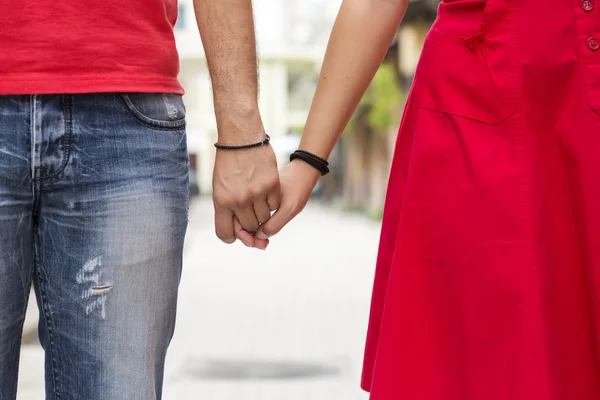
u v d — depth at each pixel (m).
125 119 1.51
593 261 1.46
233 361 6.66
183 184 1.61
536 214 1.47
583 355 1.47
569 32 1.48
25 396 5.25
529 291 1.45
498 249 1.48
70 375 1.53
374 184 29.95
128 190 1.50
